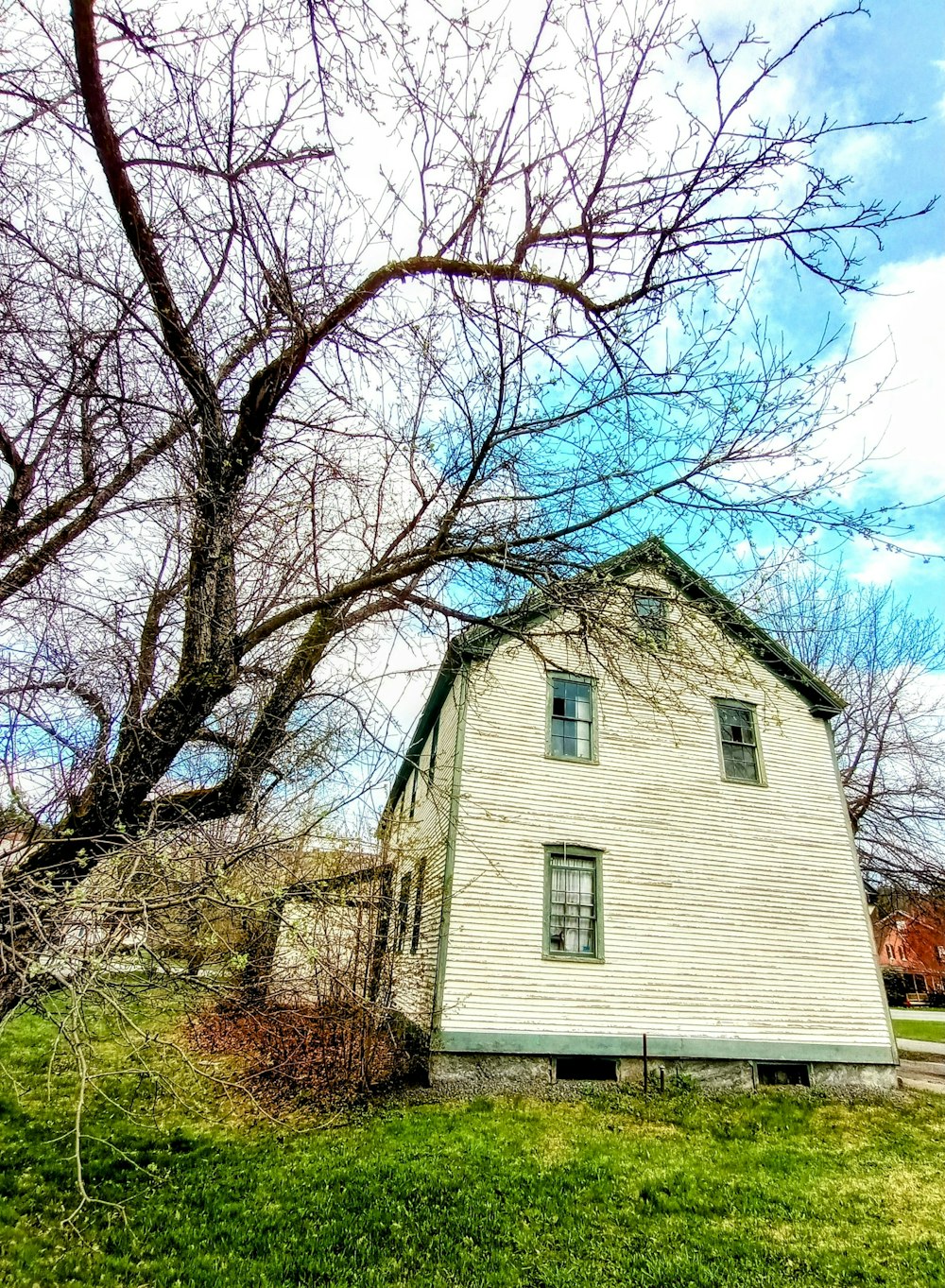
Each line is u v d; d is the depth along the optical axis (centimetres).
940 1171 804
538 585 547
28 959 338
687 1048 1167
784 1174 768
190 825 446
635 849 1277
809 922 1332
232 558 514
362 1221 584
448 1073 1045
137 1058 448
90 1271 485
